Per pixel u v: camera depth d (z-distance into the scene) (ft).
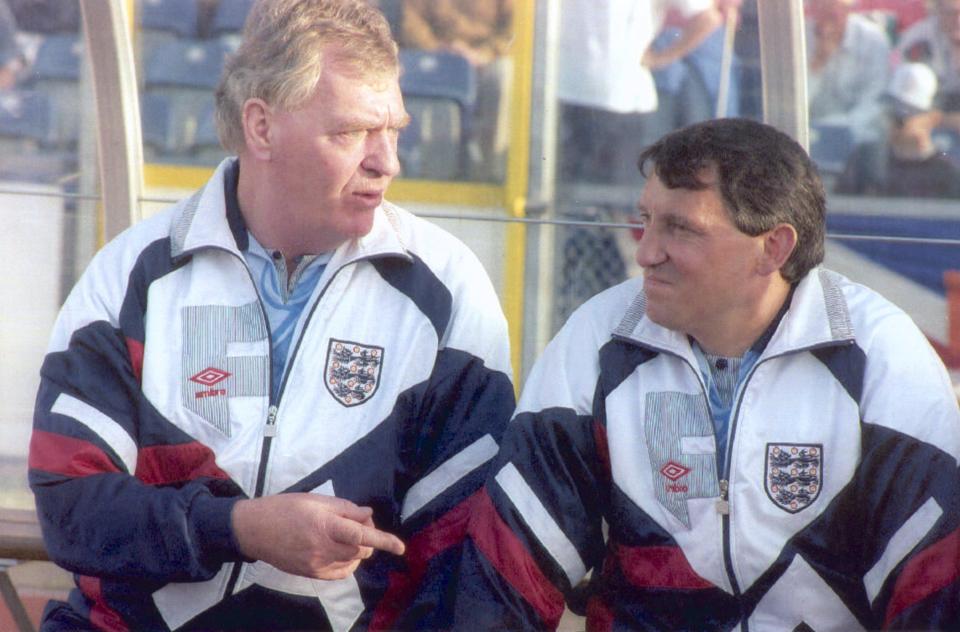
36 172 31.48
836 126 33.96
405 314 24.16
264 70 22.91
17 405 30.37
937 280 30.66
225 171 24.89
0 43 31.42
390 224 24.70
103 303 23.85
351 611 23.80
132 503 22.35
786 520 22.56
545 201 31.55
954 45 33.83
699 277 22.34
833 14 33.83
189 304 23.85
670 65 31.37
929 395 22.62
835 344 22.63
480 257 30.73
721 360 23.35
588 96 31.42
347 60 22.86
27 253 30.42
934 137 33.78
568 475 23.56
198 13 31.78
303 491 23.32
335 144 22.90
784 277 22.86
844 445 22.44
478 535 23.29
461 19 31.35
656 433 23.15
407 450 24.20
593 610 24.16
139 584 22.80
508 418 24.53
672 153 22.22
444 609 23.56
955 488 22.18
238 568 23.27
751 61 31.37
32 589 31.91
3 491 30.37
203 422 23.44
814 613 22.62
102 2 28.53
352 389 23.71
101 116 29.17
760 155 22.07
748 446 22.66
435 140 31.50
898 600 22.03
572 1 31.30
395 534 24.30
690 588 22.84
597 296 24.72
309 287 24.32
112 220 29.48
